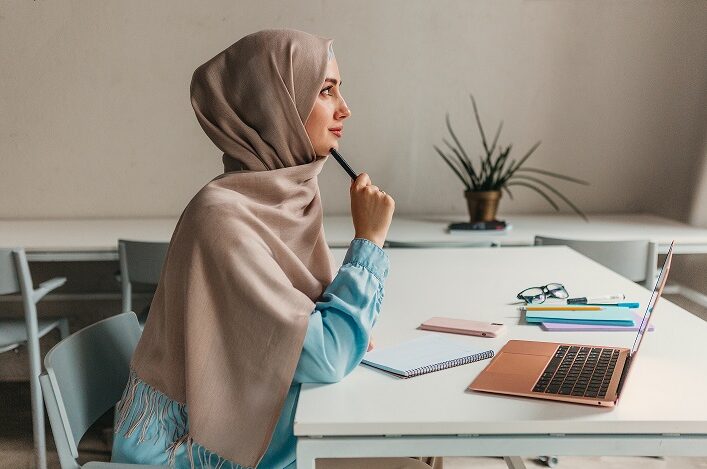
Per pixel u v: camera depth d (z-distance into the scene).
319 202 1.71
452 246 3.10
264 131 1.62
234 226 1.43
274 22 3.73
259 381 1.36
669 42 3.80
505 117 3.85
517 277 2.31
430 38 3.78
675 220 3.74
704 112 3.51
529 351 1.52
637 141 3.88
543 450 1.20
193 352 1.38
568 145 3.88
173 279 1.46
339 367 1.38
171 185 3.83
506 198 3.92
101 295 3.72
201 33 3.72
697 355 1.51
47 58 3.70
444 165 3.88
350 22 3.75
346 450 1.21
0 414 3.29
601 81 3.84
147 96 3.75
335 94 1.68
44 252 3.02
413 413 1.23
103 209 3.82
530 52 3.81
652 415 1.20
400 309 1.94
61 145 3.76
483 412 1.23
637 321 1.77
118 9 3.69
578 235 3.20
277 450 1.45
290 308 1.39
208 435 1.36
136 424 1.48
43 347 3.78
